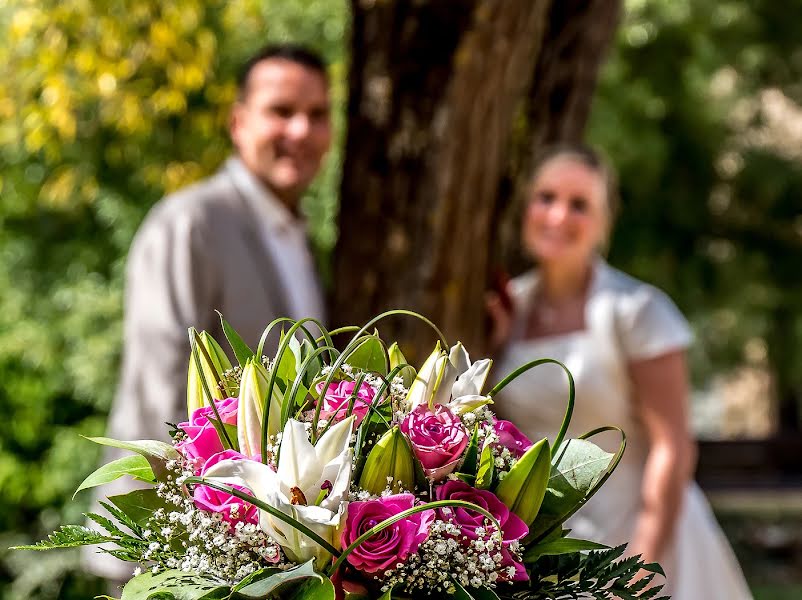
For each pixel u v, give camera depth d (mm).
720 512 11711
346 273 3822
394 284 3738
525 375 3562
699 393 15148
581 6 4418
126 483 3328
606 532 3424
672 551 3490
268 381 1649
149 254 3561
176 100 7320
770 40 12023
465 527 1562
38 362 7641
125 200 8438
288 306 3654
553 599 1658
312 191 8375
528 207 3703
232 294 3545
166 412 3432
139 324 3525
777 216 12688
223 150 8258
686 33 10992
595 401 3482
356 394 1632
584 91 4449
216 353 1816
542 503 1694
